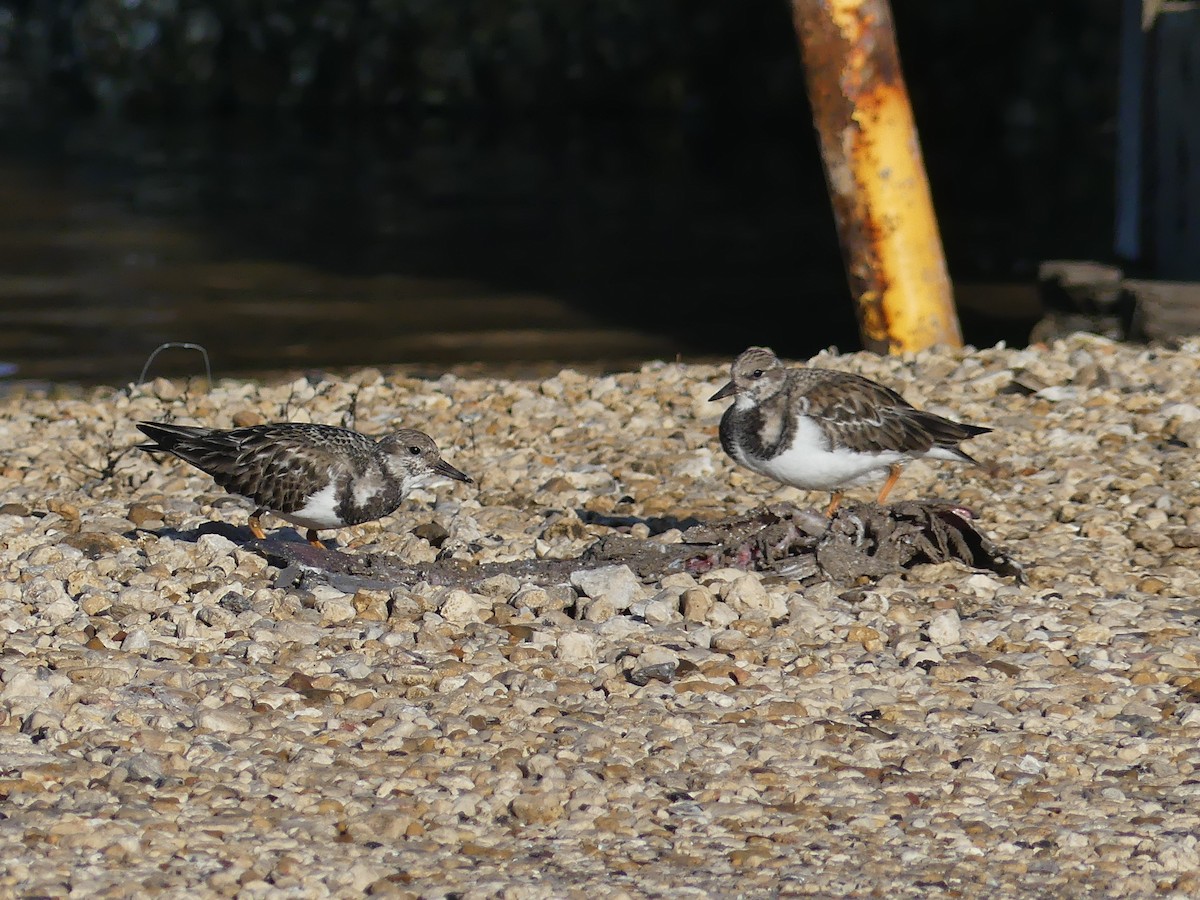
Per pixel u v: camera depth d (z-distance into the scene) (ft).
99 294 85.81
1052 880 25.49
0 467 49.93
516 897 24.44
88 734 29.60
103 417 56.75
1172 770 29.19
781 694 32.30
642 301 85.20
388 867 25.54
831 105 64.08
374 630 35.09
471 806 27.53
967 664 33.68
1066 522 43.83
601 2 156.87
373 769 28.81
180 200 117.19
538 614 36.83
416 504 46.44
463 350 73.26
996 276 92.07
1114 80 130.62
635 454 51.16
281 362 70.79
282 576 38.17
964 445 50.24
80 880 24.67
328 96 165.07
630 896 24.72
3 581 38.01
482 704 31.58
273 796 27.78
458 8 161.68
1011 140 136.98
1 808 27.02
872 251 64.80
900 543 39.91
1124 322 67.10
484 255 98.17
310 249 99.45
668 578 37.99
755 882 25.32
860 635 35.09
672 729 30.58
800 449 38.93
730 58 151.94
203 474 49.19
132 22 165.27
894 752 29.94
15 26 182.29
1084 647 34.78
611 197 119.44
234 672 32.81
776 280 90.68
